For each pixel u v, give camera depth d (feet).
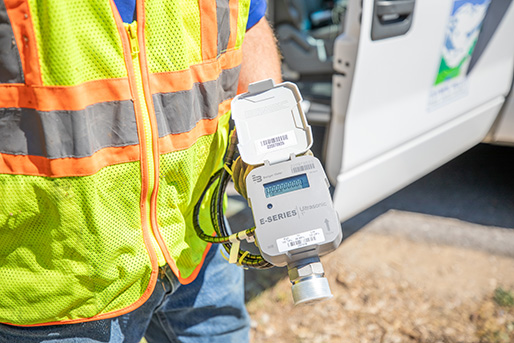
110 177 2.48
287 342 6.93
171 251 2.87
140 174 2.53
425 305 7.42
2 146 2.31
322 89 10.93
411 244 8.67
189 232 3.15
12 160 2.33
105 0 2.21
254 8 3.13
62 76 2.19
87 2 2.19
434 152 7.53
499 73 8.00
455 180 10.62
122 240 2.61
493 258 8.32
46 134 2.26
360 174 6.43
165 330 3.81
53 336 2.83
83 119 2.28
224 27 2.76
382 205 9.86
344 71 5.80
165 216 2.78
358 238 8.85
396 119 6.59
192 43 2.58
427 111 6.98
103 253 2.58
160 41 2.42
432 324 7.10
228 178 3.03
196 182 2.96
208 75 2.71
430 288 7.70
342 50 5.75
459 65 7.14
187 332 3.81
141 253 2.72
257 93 2.87
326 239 2.65
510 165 11.01
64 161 2.32
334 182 6.34
